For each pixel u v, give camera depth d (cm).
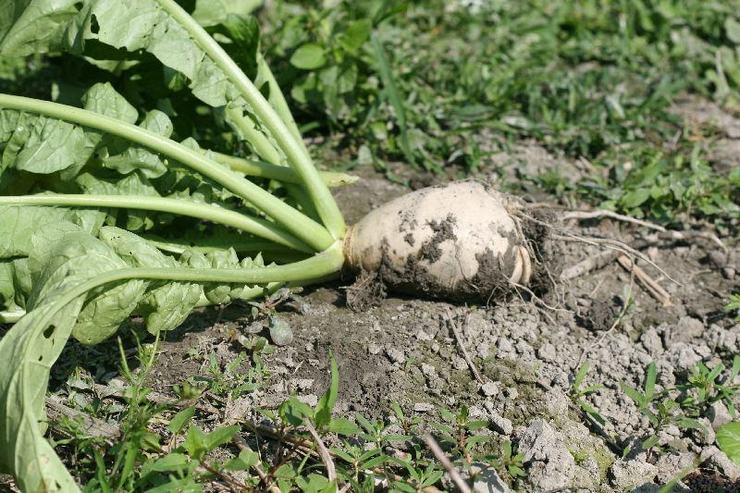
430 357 131
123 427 119
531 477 120
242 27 138
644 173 154
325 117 165
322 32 167
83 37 129
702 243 147
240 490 117
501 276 134
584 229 149
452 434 123
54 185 131
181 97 146
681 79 174
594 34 190
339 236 137
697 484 121
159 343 131
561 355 132
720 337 134
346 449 119
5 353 116
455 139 163
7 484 119
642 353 133
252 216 137
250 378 127
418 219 134
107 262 121
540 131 164
